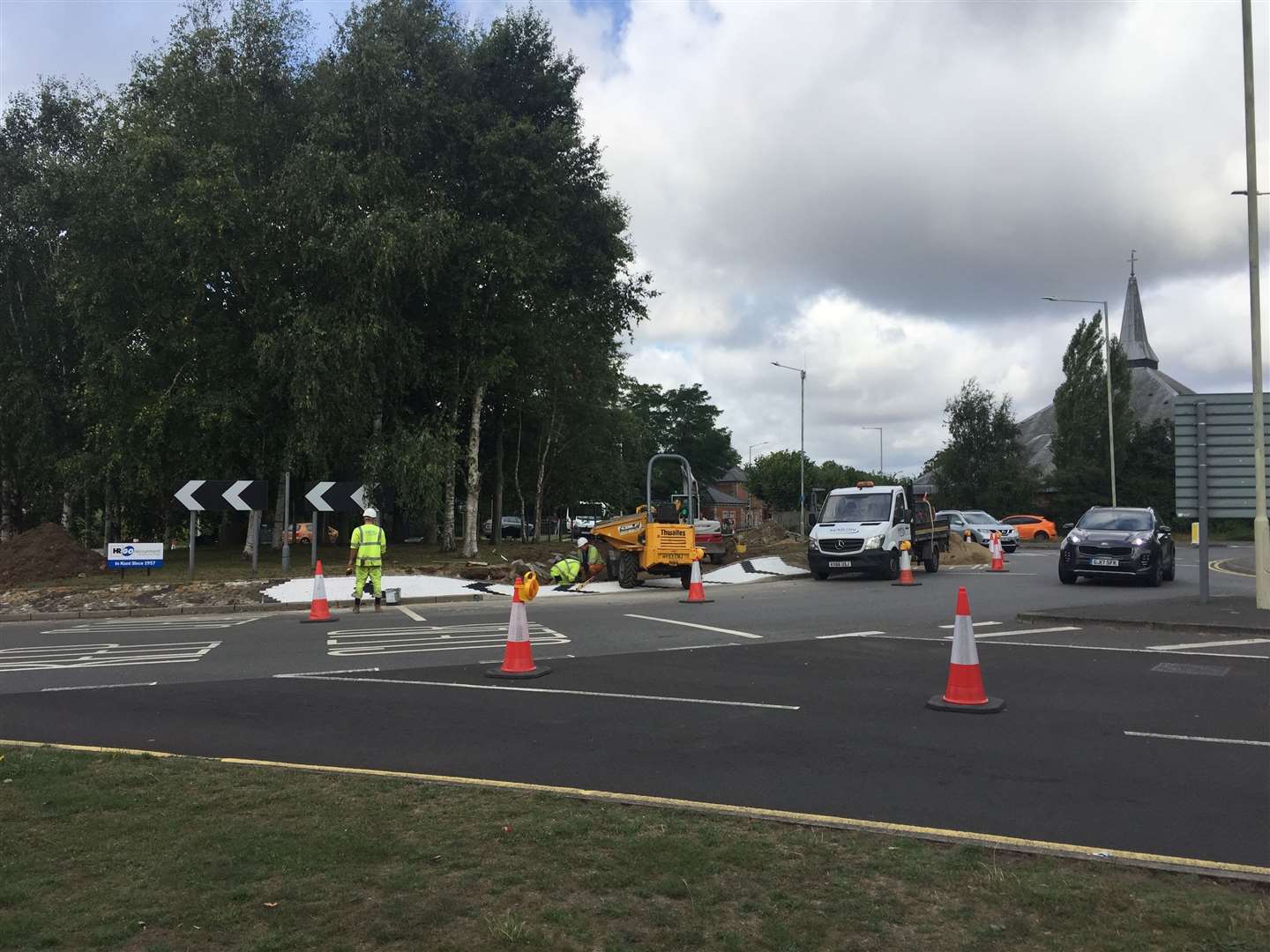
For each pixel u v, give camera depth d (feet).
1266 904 12.32
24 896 12.36
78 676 33.06
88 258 80.69
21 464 94.07
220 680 31.78
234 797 17.16
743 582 77.46
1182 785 18.49
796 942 11.13
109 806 16.56
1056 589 63.93
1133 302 224.53
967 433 187.83
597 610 54.85
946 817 16.44
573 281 98.94
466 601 63.67
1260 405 46.62
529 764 20.25
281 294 80.43
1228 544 141.90
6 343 91.61
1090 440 170.91
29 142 97.76
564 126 91.91
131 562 69.10
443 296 90.89
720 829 15.30
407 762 20.49
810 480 321.52
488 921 11.60
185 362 81.46
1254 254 46.47
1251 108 45.98
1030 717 24.75
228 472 84.23
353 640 42.19
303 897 12.37
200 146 81.15
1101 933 11.41
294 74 87.20
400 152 86.17
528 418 129.39
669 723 24.22
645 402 238.27
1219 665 32.86
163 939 11.18
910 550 76.79
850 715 25.08
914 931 11.46
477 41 92.99
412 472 80.33
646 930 11.44
